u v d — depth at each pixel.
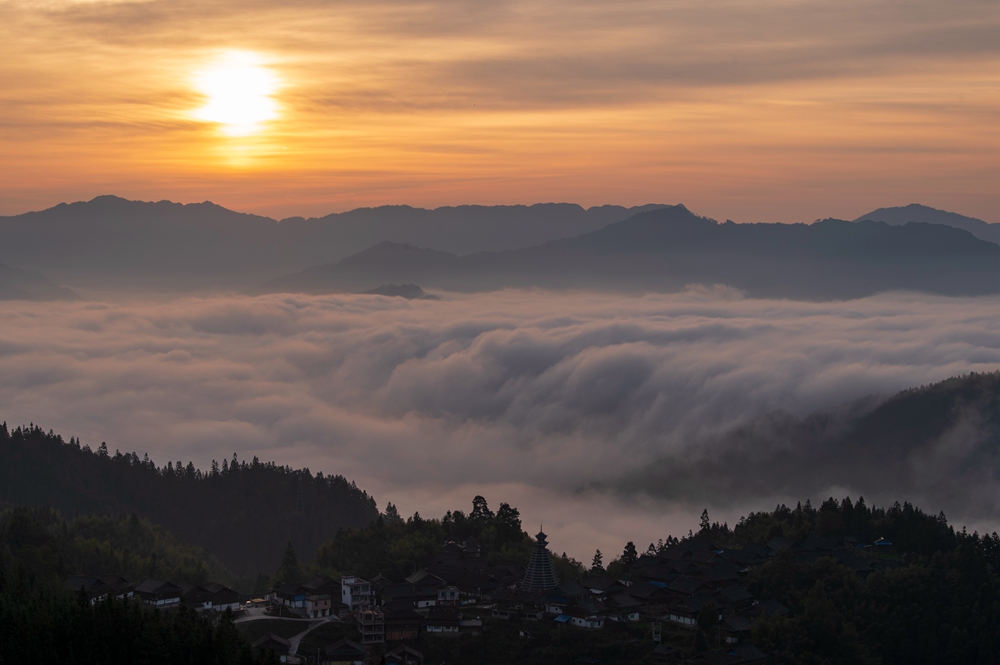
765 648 153.00
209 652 126.75
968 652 160.62
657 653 148.12
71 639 123.38
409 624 158.50
